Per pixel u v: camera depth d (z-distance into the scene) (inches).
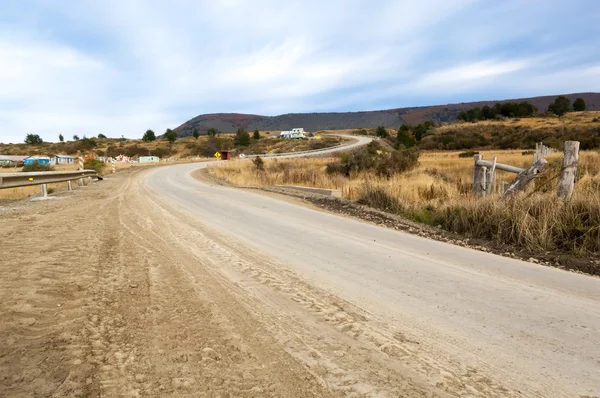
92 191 633.6
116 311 139.2
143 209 416.2
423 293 169.6
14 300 141.1
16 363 100.6
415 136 3688.5
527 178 356.2
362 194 492.4
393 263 218.8
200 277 185.0
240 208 440.5
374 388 97.3
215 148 4372.5
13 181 443.5
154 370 101.7
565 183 302.8
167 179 1051.9
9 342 111.3
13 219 327.3
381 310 150.1
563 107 4766.2
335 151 2847.0
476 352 117.8
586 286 181.3
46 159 2709.2
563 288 177.8
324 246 259.6
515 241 273.0
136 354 109.6
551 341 125.2
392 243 272.4
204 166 1863.9
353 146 3270.2
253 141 4773.6
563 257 235.1
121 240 255.3
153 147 4719.5
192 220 351.6
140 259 211.2
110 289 161.2
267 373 102.7
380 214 400.2
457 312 148.8
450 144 3046.3
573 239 255.1
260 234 295.7
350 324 136.6
